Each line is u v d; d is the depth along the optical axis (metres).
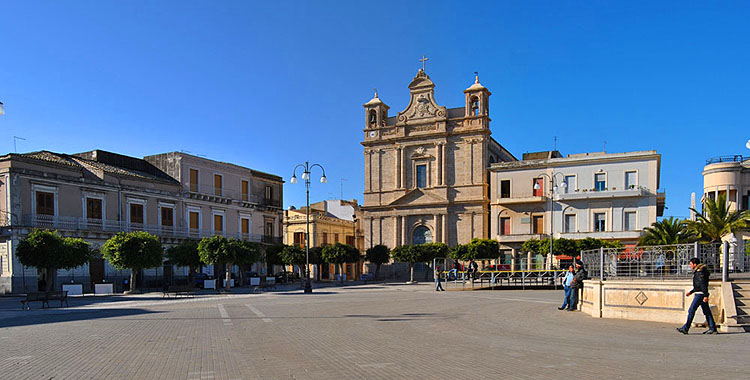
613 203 58.66
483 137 67.50
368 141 73.50
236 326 16.47
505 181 64.44
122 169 49.91
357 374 9.26
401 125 72.00
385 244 71.75
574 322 17.23
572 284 21.31
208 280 43.91
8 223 38.34
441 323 17.08
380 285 53.84
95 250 38.94
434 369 9.66
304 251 56.75
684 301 16.30
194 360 10.64
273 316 19.62
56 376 9.29
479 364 10.08
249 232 60.38
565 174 61.16
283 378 8.96
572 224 60.47
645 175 57.78
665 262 18.23
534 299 28.31
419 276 69.12
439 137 69.50
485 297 30.28
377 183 72.94
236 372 9.47
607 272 19.73
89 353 11.53
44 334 14.80
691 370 9.29
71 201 42.38
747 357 10.55
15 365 10.26
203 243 39.94
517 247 62.00
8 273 38.03
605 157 59.28
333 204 89.25
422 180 70.75
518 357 10.79
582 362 10.17
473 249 57.81
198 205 54.00
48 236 34.00
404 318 18.67
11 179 38.56
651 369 9.42
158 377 9.12
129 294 37.50
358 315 19.84
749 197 52.47
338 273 79.69
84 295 36.91
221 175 57.41
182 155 52.56
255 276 55.34
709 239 42.75
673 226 44.59
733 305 14.65
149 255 37.44
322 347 12.21
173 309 23.34
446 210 68.12
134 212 47.38
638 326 16.02
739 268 16.91
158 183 49.75
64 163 42.50
